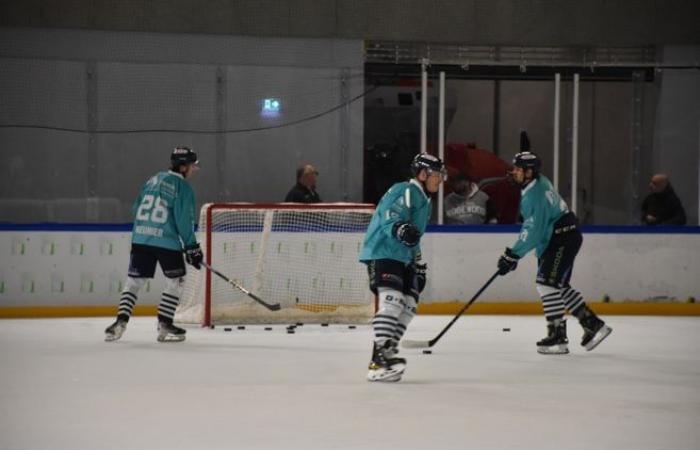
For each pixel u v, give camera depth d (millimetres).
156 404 14781
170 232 21688
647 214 31156
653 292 29016
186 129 32750
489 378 17422
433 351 21016
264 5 32875
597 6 34625
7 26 31891
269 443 12250
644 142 34031
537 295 28750
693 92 33969
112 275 27281
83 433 12758
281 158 33156
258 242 26359
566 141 33531
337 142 33250
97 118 32312
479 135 33781
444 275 28500
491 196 32562
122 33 32375
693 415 14219
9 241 26703
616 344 22406
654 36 34719
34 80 32031
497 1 34312
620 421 13734
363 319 26047
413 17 33812
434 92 33156
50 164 32219
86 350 20609
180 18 32562
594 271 28859
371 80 33562
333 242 26469
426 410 14406
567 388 16453
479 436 12695
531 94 33938
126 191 32594
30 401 14992
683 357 20328
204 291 25078
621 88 33969
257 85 32969
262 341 22297
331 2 33188
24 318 26734
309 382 16812
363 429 13070
